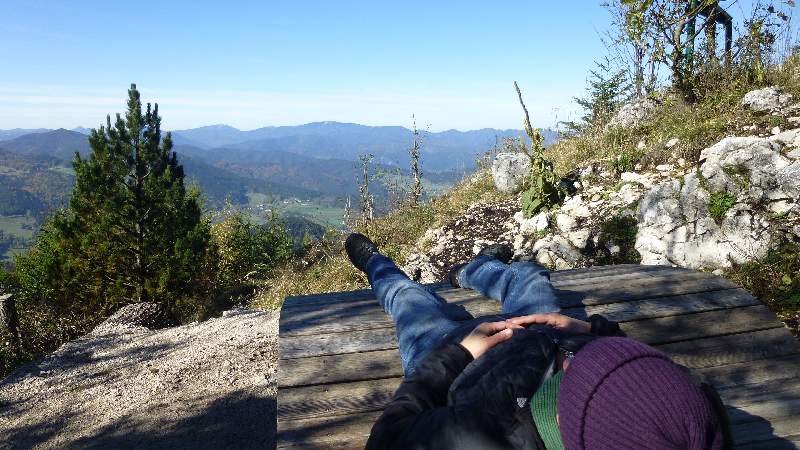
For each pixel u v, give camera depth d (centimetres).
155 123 1656
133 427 470
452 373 154
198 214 1750
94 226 1551
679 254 559
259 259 2261
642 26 830
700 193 557
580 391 103
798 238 504
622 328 270
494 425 127
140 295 1527
